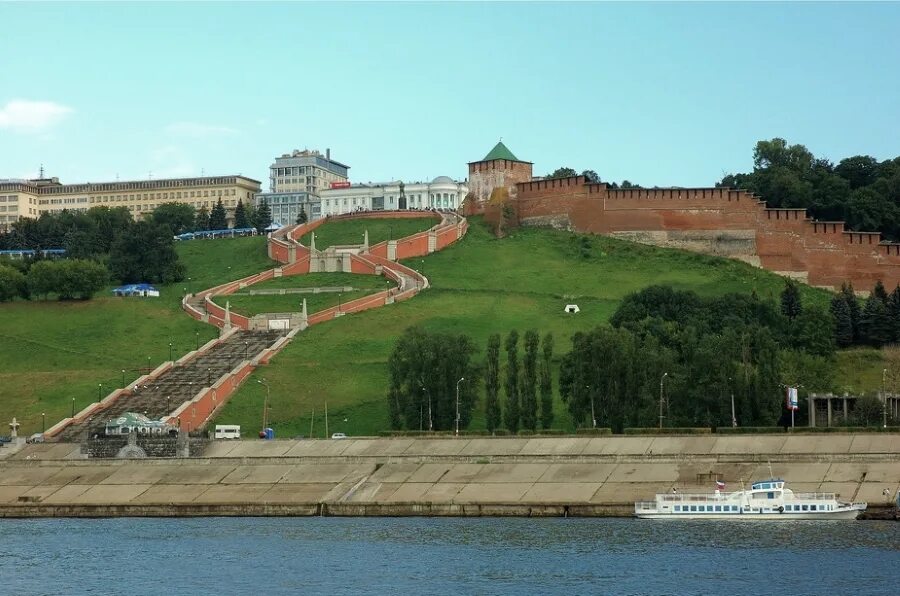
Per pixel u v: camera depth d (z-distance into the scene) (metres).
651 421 195.50
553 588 124.25
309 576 132.12
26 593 127.19
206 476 187.75
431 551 143.50
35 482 191.88
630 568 131.75
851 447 174.00
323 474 184.25
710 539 147.25
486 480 176.75
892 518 159.75
